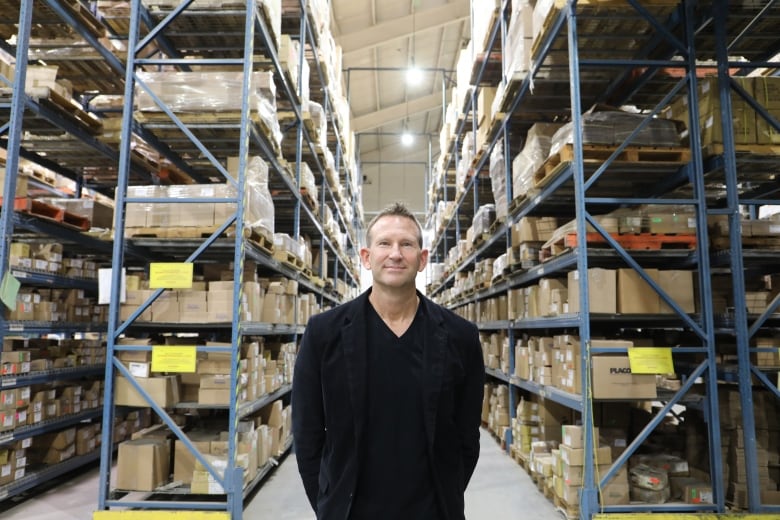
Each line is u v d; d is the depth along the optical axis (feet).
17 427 12.95
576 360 12.32
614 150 11.81
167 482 12.06
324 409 5.43
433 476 5.11
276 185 21.15
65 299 16.10
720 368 11.82
